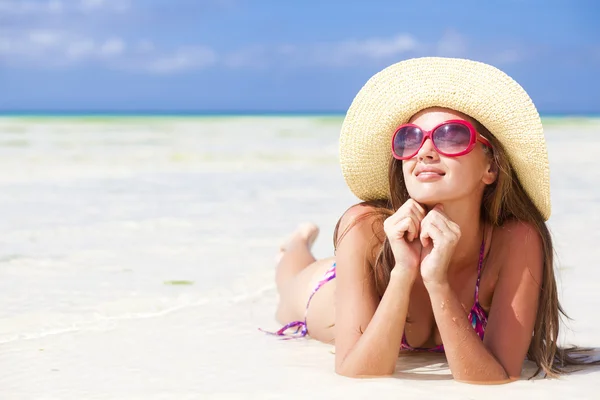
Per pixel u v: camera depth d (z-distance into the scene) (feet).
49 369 11.33
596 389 10.05
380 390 9.95
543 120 149.18
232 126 115.55
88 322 14.28
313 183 38.88
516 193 10.92
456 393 9.80
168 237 23.49
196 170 45.98
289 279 15.39
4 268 19.07
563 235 22.89
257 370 11.18
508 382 10.30
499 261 11.03
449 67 10.42
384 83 10.82
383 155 11.34
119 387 10.41
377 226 11.30
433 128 10.15
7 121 130.31
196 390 10.21
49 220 26.68
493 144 10.53
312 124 126.52
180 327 14.02
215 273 18.66
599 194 33.37
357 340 10.75
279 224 25.89
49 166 47.01
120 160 51.55
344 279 11.10
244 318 14.85
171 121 142.10
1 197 32.73
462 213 10.62
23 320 14.32
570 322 13.80
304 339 13.42
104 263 19.71
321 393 9.92
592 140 73.72
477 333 11.26
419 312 11.51
